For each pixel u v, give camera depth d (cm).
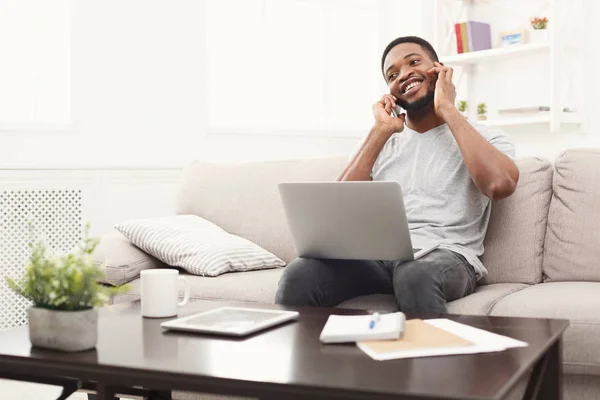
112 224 388
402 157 223
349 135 495
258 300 209
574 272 208
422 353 120
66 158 395
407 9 511
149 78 418
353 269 198
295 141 475
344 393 104
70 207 375
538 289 193
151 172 399
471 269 198
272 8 487
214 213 270
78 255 137
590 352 167
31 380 135
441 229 206
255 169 274
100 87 403
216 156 444
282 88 495
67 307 132
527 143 469
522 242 214
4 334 149
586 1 435
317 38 507
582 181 211
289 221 193
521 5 469
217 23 466
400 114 229
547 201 217
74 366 124
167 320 158
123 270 235
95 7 400
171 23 423
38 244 140
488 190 199
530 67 464
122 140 411
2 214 358
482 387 101
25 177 363
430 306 175
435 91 216
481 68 491
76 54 396
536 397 143
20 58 398
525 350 123
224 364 118
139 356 125
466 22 478
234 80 475
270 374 111
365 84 528
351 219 181
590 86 438
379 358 118
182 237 244
